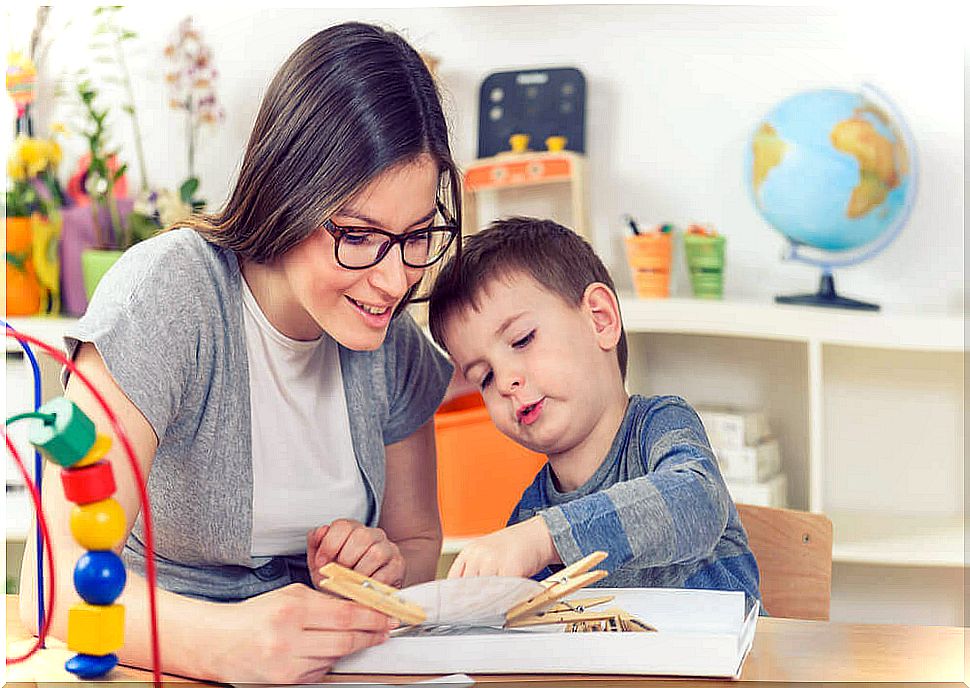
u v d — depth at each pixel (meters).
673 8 1.96
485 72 2.02
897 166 1.72
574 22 1.99
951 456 1.89
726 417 1.77
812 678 0.69
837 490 1.93
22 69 2.02
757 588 1.01
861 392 1.91
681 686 0.67
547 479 1.14
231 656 0.68
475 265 1.13
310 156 0.81
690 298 1.88
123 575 0.64
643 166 1.99
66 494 0.63
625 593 0.80
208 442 0.87
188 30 2.08
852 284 1.89
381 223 0.82
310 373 0.95
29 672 0.70
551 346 1.09
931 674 0.69
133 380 0.78
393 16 2.03
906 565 1.83
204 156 2.09
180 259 0.85
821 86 1.90
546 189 2.00
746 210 1.95
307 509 0.94
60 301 1.92
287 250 0.84
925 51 1.86
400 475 1.08
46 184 1.98
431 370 1.06
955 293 1.85
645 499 0.84
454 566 0.79
